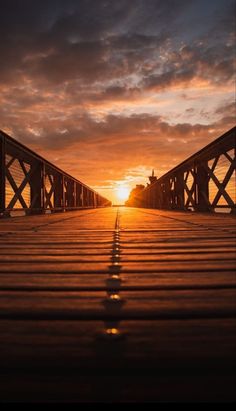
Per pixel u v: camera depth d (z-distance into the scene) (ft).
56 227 10.37
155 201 40.60
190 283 3.18
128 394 1.53
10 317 2.40
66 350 1.89
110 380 1.62
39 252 5.24
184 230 8.62
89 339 2.03
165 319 2.33
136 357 1.80
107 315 2.40
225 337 2.02
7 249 5.58
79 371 1.69
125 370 1.69
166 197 32.01
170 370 1.69
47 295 2.91
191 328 2.17
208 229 8.84
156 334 2.08
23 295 2.92
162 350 1.87
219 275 3.51
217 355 1.80
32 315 2.42
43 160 20.88
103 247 5.71
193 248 5.42
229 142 14.83
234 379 1.61
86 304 2.66
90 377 1.64
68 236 7.63
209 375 1.65
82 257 4.76
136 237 7.13
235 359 1.76
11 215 17.47
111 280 3.36
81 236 7.61
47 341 2.00
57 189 27.20
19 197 17.34
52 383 1.61
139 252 5.08
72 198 33.32
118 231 8.57
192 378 1.63
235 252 4.98
